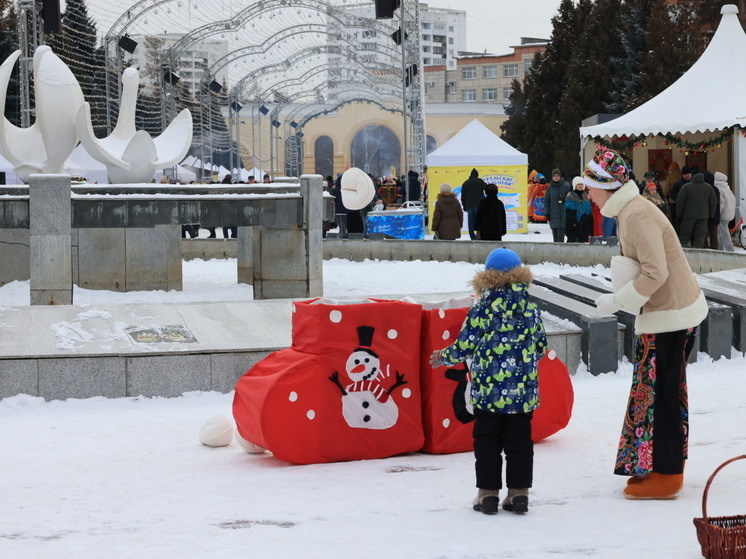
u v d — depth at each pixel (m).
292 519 5.38
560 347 10.35
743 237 25.34
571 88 52.41
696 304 5.70
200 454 7.25
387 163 87.75
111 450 7.38
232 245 24.58
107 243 16.16
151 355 9.30
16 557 4.68
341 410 6.97
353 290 17.27
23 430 8.08
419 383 7.21
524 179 33.78
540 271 20.86
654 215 5.69
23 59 30.03
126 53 38.69
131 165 17.41
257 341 9.79
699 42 47.62
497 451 5.46
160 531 5.15
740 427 7.69
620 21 52.53
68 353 9.19
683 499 5.68
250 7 40.28
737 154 26.89
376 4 27.14
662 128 25.41
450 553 4.61
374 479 6.41
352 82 63.94
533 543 4.77
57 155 17.12
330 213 16.91
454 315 7.22
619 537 4.84
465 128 34.56
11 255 16.38
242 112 83.25
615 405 8.78
